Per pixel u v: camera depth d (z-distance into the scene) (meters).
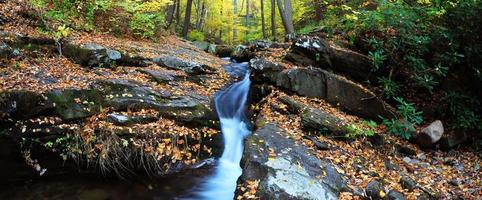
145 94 7.16
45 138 5.88
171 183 6.29
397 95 8.49
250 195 5.14
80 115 6.20
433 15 8.32
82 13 10.73
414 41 7.87
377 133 7.23
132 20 11.80
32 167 5.87
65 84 6.65
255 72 8.74
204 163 6.82
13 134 5.72
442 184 6.14
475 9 7.58
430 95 8.44
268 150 5.95
